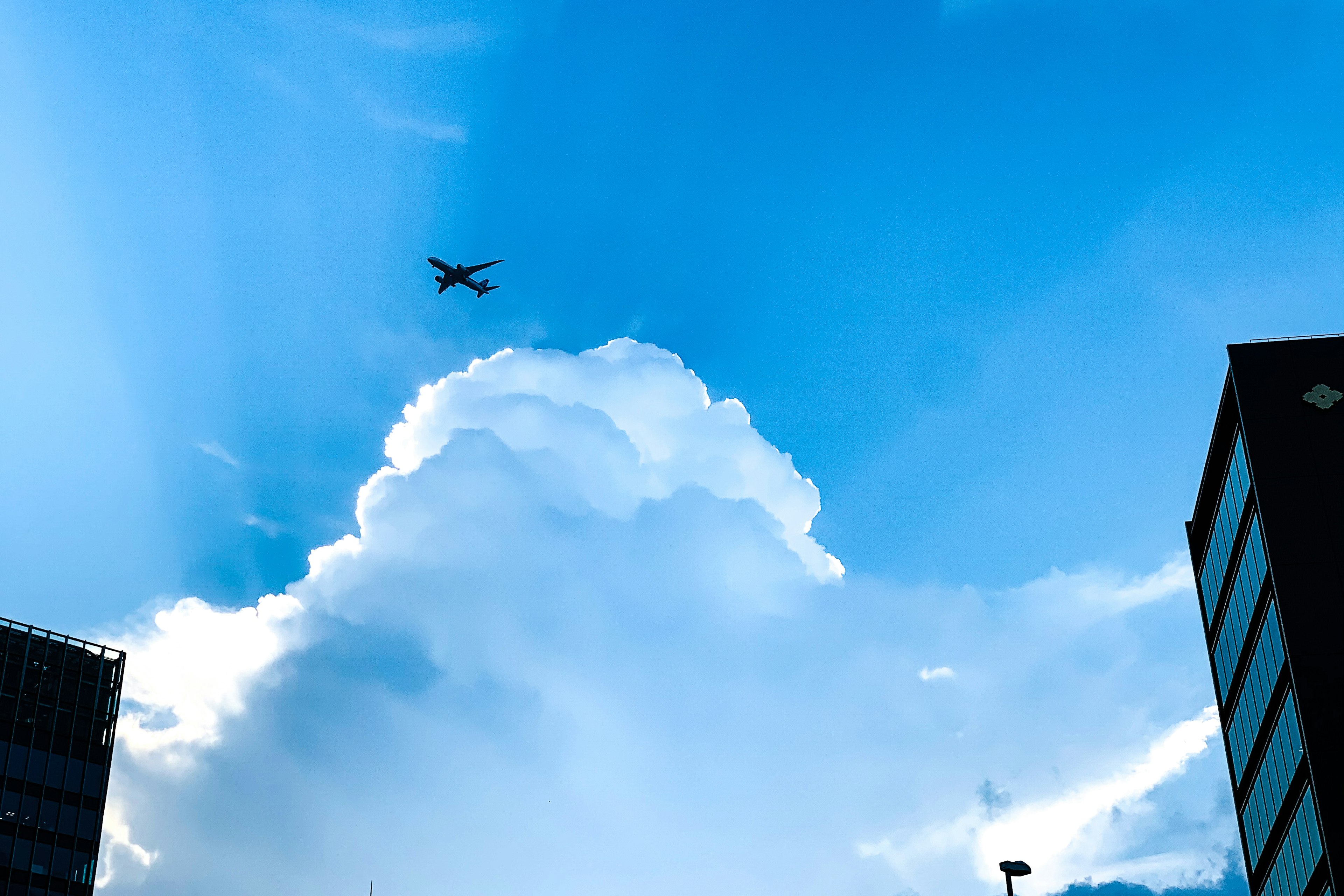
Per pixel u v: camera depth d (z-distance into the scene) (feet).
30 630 432.25
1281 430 251.19
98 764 427.33
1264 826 259.39
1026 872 170.91
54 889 399.44
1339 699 225.56
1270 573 240.32
